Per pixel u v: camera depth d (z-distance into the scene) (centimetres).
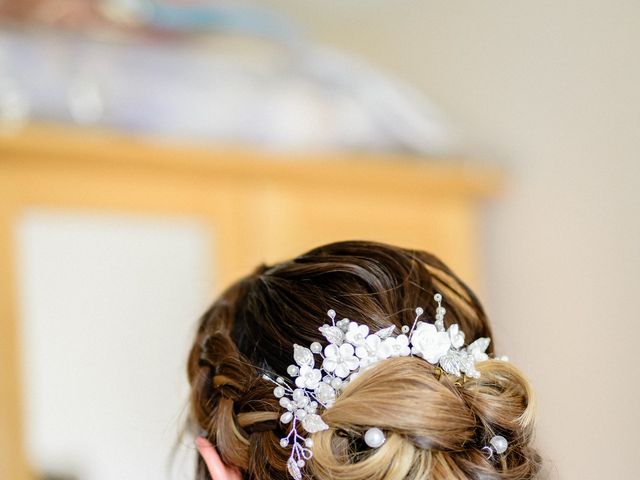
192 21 164
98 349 150
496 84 211
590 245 188
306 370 75
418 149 191
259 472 75
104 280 152
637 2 179
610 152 184
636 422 175
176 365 157
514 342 205
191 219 161
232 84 165
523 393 78
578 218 191
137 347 154
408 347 77
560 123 196
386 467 68
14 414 141
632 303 177
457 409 71
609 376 182
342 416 71
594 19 189
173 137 159
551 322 197
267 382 78
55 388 146
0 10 144
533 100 202
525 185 204
